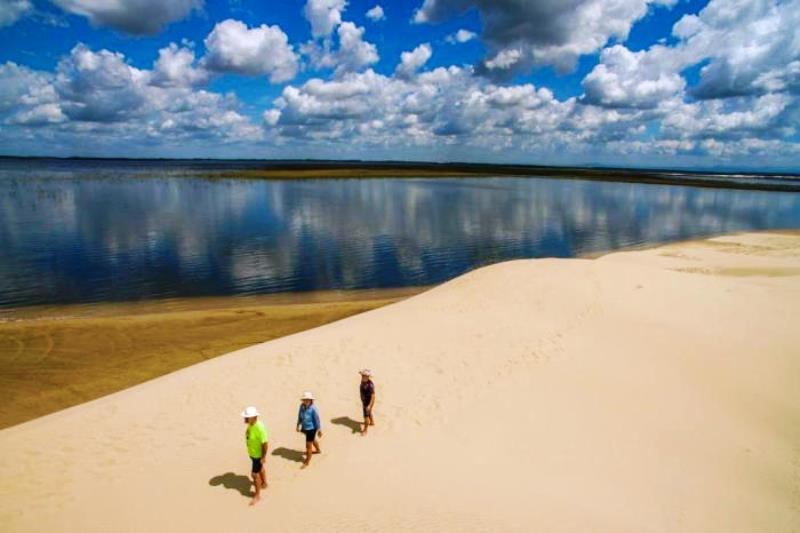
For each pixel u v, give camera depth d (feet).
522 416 39.52
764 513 32.42
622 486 32.96
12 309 82.94
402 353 49.80
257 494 29.96
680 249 130.93
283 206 226.58
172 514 28.96
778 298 66.69
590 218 202.49
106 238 144.05
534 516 27.91
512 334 53.16
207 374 46.29
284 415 39.86
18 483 31.76
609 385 44.57
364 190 321.32
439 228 172.45
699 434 40.19
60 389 53.72
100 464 33.73
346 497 29.81
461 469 32.71
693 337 54.13
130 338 68.54
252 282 103.04
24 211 196.44
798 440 41.60
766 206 252.42
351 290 99.19
